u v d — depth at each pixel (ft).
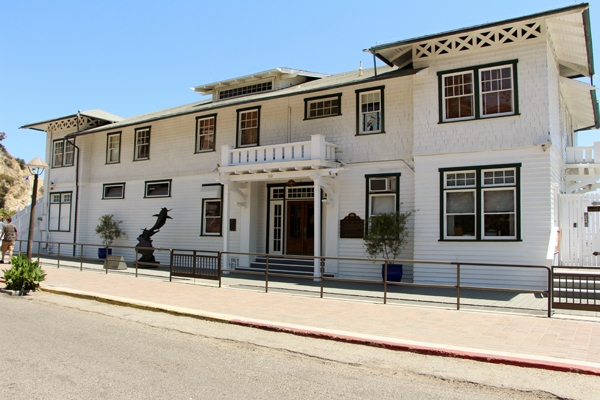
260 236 63.41
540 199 42.01
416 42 47.06
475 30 44.11
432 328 26.91
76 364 19.83
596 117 70.18
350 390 17.26
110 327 27.94
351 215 53.31
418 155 47.80
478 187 44.70
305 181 60.59
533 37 43.29
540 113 42.55
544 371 19.69
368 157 52.90
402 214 48.93
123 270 57.62
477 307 33.88
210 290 42.09
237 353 22.56
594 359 20.61
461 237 45.39
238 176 56.85
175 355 21.89
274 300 36.86
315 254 50.85
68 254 82.17
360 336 24.94
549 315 29.91
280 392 16.92
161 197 72.43
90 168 83.30
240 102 58.34
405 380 18.62
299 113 59.21
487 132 44.68
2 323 28.07
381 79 48.21
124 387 17.04
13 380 17.54
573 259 43.32
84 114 82.48
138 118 80.79
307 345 24.20
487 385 18.02
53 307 34.40
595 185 62.54
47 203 87.61
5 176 315.58
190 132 70.08
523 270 42.14
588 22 41.14
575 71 52.90
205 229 67.10
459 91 46.52
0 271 52.49
